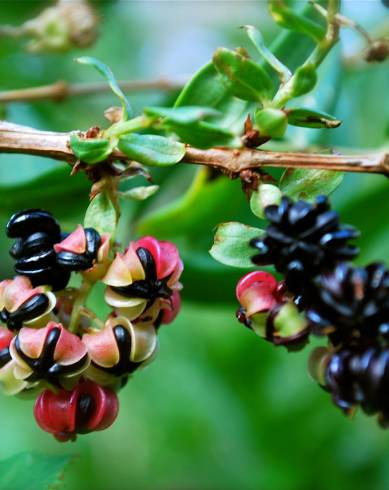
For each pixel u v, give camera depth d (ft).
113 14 0.85
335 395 0.47
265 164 0.50
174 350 0.80
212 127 0.50
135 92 0.70
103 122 0.75
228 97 0.53
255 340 0.77
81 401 0.50
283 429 0.76
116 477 0.89
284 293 0.49
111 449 0.89
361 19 0.74
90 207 0.50
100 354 0.49
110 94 0.68
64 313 0.51
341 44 0.65
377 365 0.46
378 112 0.72
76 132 0.51
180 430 0.83
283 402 0.76
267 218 0.48
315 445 0.75
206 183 0.63
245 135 0.50
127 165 0.51
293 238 0.48
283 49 0.60
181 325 0.79
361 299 0.47
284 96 0.50
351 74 0.70
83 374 0.50
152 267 0.49
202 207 0.64
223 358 0.78
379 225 0.66
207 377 0.79
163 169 0.66
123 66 0.90
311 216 0.48
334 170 0.50
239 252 0.49
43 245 0.50
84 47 0.68
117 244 0.51
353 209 0.66
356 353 0.47
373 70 0.71
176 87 0.69
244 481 0.77
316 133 0.64
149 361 0.50
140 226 0.64
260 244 0.48
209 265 0.64
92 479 0.89
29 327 0.49
